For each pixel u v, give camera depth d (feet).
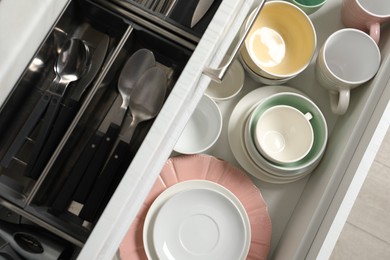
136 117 2.06
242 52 2.43
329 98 2.59
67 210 1.97
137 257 2.26
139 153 1.38
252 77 2.56
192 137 2.50
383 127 2.07
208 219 2.33
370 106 2.26
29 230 1.85
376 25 2.45
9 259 1.75
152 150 1.39
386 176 3.97
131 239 2.27
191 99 1.59
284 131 2.51
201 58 1.48
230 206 2.32
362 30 2.56
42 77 1.97
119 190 1.35
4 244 1.77
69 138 1.94
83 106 1.86
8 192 1.78
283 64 2.57
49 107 1.90
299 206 2.42
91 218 1.90
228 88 2.61
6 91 1.49
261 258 2.37
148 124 2.08
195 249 2.30
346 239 3.88
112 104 2.13
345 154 2.19
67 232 1.75
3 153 1.90
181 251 2.29
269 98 2.44
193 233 2.31
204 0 2.08
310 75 2.64
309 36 2.51
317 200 2.17
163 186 2.36
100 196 1.90
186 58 2.06
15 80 1.52
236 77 2.60
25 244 1.82
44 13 1.46
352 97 2.52
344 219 1.98
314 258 1.95
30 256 1.78
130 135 2.00
